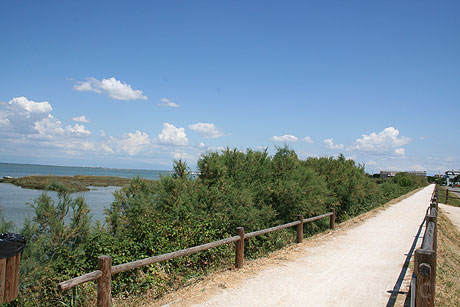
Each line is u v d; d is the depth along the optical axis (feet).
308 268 26.94
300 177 49.24
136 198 32.96
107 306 16.60
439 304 20.02
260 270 26.07
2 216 25.52
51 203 25.91
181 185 36.40
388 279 24.44
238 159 46.26
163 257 20.16
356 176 71.56
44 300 21.01
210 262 29.17
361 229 46.88
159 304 19.60
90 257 24.02
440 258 34.01
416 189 184.85
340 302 19.88
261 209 41.39
